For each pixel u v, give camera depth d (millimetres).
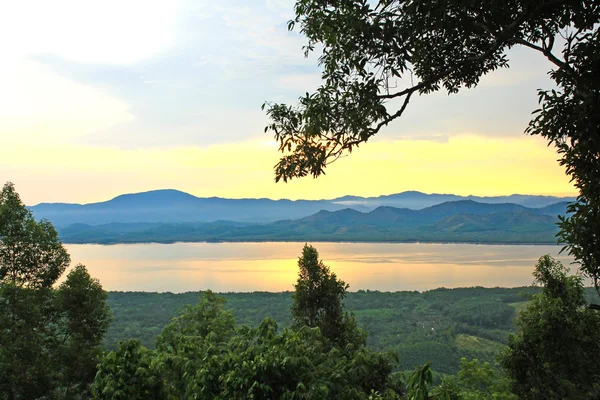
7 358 11156
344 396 6047
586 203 4656
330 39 4832
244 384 5594
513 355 9594
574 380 8930
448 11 4492
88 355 12234
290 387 5812
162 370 6785
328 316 11438
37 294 12539
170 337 12055
